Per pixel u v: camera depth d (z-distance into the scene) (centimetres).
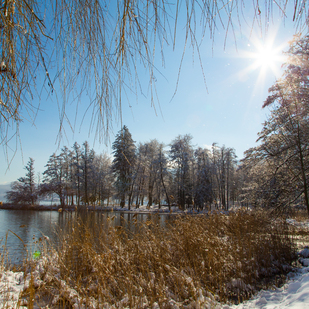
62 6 100
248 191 866
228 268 380
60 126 101
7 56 100
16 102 105
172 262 375
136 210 2934
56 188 3444
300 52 634
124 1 90
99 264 298
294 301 223
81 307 233
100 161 3438
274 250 462
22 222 1620
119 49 97
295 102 612
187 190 3150
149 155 3631
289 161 713
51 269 324
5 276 301
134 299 251
